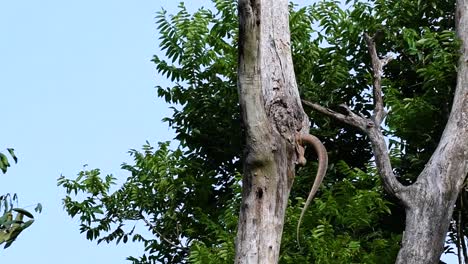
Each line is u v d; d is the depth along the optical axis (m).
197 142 20.23
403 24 20.38
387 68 20.75
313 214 17.12
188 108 20.11
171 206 20.06
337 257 16.36
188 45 20.08
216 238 18.08
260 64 10.75
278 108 11.24
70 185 20.62
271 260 10.82
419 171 19.20
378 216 18.23
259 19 10.56
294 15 20.03
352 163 20.50
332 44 20.38
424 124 19.02
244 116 10.83
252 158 10.87
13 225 7.71
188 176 19.88
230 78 20.19
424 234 14.48
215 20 20.27
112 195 20.64
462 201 17.09
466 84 16.09
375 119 15.59
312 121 20.30
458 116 15.55
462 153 15.11
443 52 17.70
